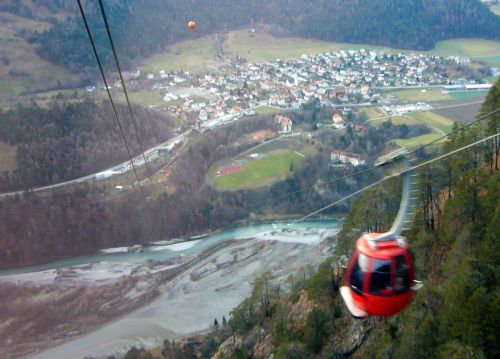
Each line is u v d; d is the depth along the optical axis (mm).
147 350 76875
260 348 57906
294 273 87500
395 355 37719
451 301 35562
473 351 30516
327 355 48281
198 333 79125
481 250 37719
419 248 48562
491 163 48344
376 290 16688
